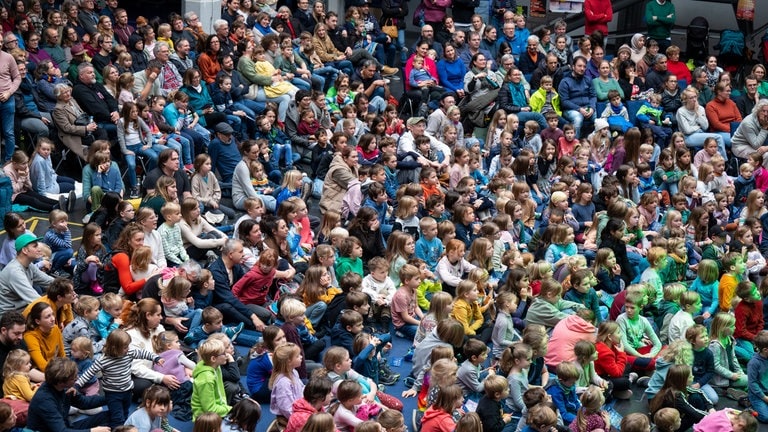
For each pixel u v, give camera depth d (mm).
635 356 20094
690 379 18438
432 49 34156
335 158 25938
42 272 19750
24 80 26172
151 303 17641
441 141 30172
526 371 18156
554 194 25891
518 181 28656
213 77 29500
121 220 21531
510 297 20031
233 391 17547
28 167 24312
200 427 15039
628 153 30250
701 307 22688
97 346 17875
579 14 40906
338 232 22188
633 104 33688
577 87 33125
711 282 22891
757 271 25062
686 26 41531
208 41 29516
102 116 26234
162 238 21531
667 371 18750
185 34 31609
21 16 28203
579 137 32969
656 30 37625
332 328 19719
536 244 24672
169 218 21641
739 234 25375
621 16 42344
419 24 37312
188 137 26891
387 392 19047
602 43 34844
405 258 22188
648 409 19266
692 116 33031
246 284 20297
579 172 29172
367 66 33031
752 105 34469
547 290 20609
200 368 16844
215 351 16766
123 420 16797
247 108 29281
